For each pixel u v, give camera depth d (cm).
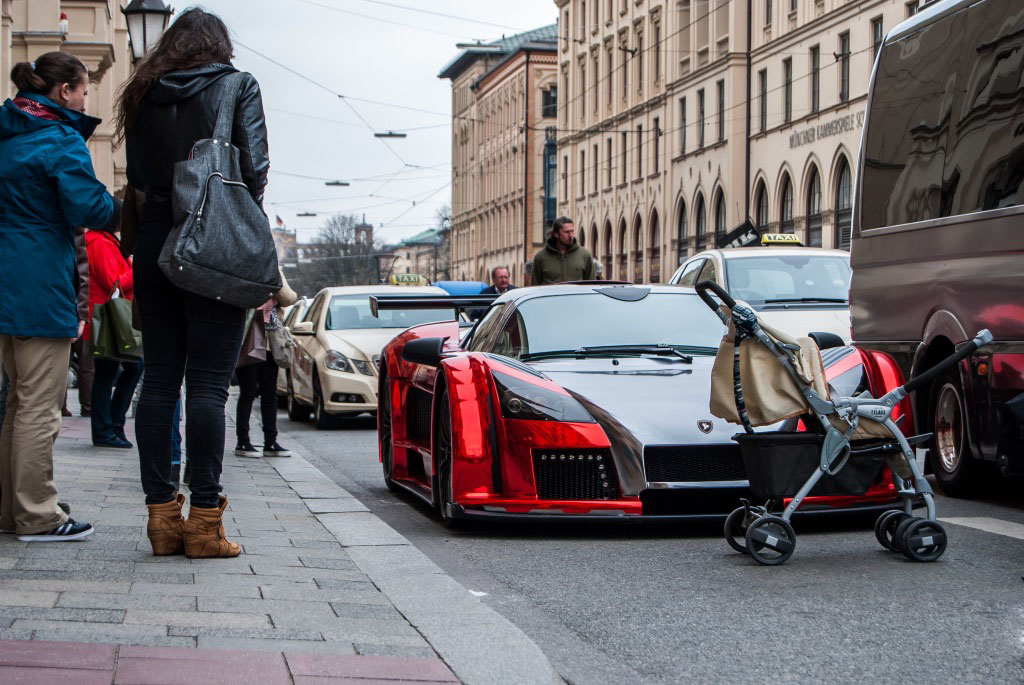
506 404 688
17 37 2258
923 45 955
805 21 4491
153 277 538
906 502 615
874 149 1022
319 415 1580
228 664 375
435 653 413
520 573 588
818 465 596
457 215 11300
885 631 461
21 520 571
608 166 6881
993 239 818
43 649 377
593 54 7131
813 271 1305
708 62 5369
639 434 668
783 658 427
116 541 579
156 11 1622
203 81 530
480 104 10244
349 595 496
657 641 455
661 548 646
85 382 1491
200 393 540
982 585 542
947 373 885
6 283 557
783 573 575
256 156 533
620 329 789
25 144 556
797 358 589
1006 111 815
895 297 969
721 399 604
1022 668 411
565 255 1434
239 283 519
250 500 783
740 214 5103
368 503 861
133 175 543
